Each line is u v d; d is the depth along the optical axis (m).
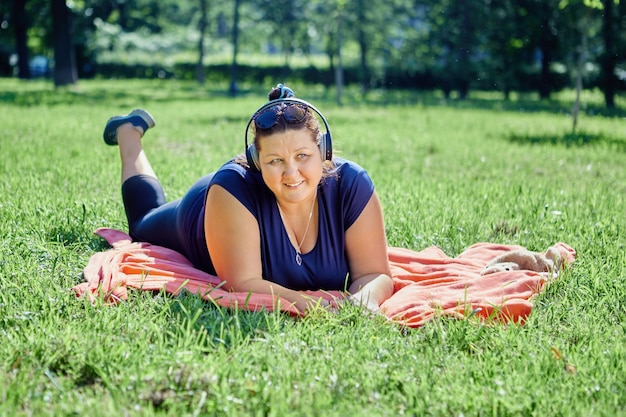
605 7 24.95
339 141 4.36
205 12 45.06
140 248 4.82
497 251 5.07
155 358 3.11
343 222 4.18
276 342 3.34
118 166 8.42
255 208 4.06
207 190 4.11
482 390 3.00
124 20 53.81
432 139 13.25
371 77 38.84
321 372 3.08
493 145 12.45
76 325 3.52
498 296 4.07
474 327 3.65
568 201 7.12
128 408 2.82
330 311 3.83
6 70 45.75
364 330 3.55
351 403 2.90
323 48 43.56
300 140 3.79
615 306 4.11
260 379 2.97
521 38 31.33
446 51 34.34
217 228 4.05
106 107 19.73
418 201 6.48
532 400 2.92
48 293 3.92
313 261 4.20
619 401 3.00
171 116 17.56
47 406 2.82
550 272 4.48
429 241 5.45
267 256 4.14
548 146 12.22
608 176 9.29
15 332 3.44
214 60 54.25
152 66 48.06
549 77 31.14
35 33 46.97
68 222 5.38
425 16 35.16
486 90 39.03
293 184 3.84
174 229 4.81
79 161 8.88
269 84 45.69
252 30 45.41
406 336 3.65
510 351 3.39
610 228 5.79
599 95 31.92
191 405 2.85
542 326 3.78
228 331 3.42
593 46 25.98
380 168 9.27
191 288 4.02
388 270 4.32
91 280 4.13
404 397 2.95
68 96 24.42
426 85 38.50
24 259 4.56
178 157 9.73
